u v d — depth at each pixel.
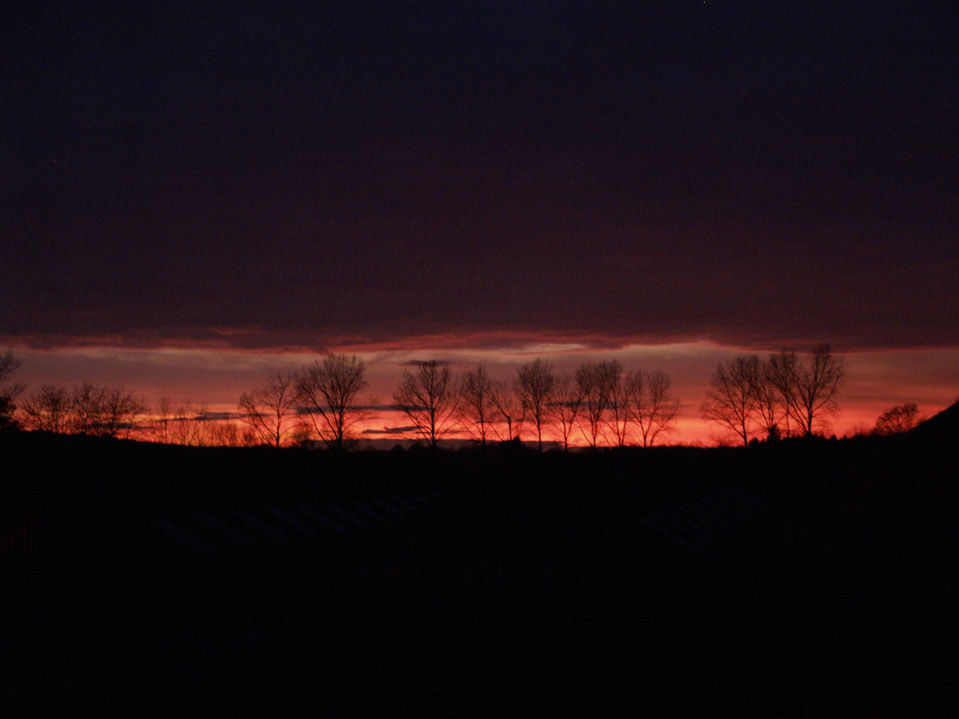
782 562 18.86
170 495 16.91
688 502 24.45
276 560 16.80
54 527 13.76
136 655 13.82
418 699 12.45
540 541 14.68
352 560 15.34
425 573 14.81
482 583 14.61
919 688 12.57
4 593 12.85
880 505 13.68
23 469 13.88
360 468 32.69
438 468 38.62
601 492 15.50
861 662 13.19
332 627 14.61
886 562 13.48
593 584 14.31
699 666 13.15
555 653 13.60
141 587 14.23
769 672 12.94
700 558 14.14
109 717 13.11
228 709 12.73
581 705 12.15
